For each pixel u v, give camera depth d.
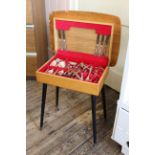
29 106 1.68
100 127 1.48
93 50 1.28
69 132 1.43
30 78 2.02
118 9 1.53
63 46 1.34
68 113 1.60
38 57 1.95
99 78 1.15
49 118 1.55
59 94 1.81
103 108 1.52
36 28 1.80
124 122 1.14
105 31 1.17
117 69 1.79
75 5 1.70
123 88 1.06
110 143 1.35
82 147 1.32
